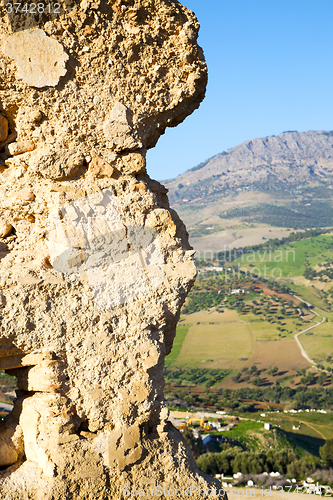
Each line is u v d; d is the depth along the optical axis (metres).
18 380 3.58
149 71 3.71
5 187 3.58
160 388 3.60
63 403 3.25
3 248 3.50
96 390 3.33
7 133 3.59
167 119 3.96
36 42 3.35
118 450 3.32
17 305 3.18
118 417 3.36
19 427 3.45
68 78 3.44
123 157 3.64
